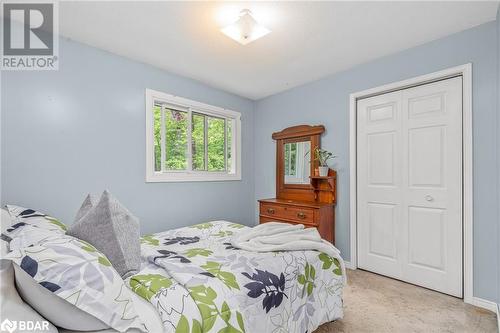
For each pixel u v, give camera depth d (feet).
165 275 3.92
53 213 6.77
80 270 2.77
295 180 11.12
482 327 5.59
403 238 8.01
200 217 10.51
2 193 6.07
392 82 8.13
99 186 7.62
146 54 8.07
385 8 5.80
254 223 13.00
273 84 10.84
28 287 2.56
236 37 6.50
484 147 6.41
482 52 6.45
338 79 9.64
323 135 10.15
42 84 6.64
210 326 3.13
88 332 2.80
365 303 6.64
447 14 6.05
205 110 10.81
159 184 9.14
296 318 4.45
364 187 9.01
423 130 7.61
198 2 5.58
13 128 6.22
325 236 9.20
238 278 3.93
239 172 12.23
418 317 5.98
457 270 6.91
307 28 6.62
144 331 2.88
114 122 7.97
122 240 3.94
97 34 6.89
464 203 6.72
